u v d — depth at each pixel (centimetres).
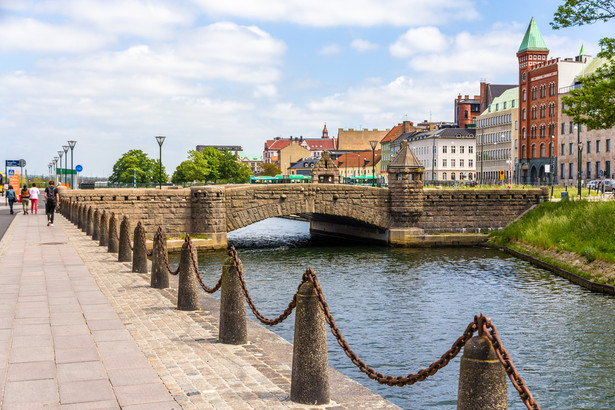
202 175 15825
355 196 5250
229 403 801
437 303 2822
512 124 11906
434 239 5341
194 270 1440
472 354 591
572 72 10000
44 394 820
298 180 12338
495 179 12712
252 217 4953
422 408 1551
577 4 3694
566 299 2911
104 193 4609
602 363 1912
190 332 1212
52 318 1309
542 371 1841
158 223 4759
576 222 4284
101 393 828
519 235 4981
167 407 779
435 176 14375
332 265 4109
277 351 1076
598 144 8775
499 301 2869
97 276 1964
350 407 796
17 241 3061
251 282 3378
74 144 6975
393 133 18338
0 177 8544
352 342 2144
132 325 1271
